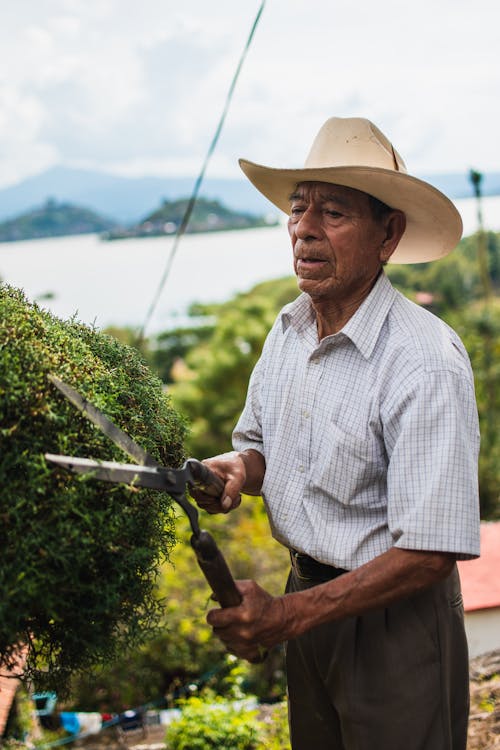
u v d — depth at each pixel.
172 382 39.09
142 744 10.05
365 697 1.93
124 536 1.61
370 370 1.90
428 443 1.76
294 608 1.70
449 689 1.97
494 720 3.42
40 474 1.51
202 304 57.56
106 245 199.12
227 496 1.94
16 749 6.50
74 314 1.97
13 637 1.54
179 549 12.37
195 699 6.57
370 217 1.93
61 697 1.77
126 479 1.52
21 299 1.89
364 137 2.00
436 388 1.78
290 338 2.13
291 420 2.03
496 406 19.41
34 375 1.57
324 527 1.94
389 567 1.73
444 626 1.93
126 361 1.97
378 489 1.90
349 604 1.73
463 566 8.21
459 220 2.00
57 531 1.50
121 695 11.33
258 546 12.48
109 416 1.71
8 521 1.48
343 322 2.00
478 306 26.58
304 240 1.95
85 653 1.70
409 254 2.33
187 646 11.45
